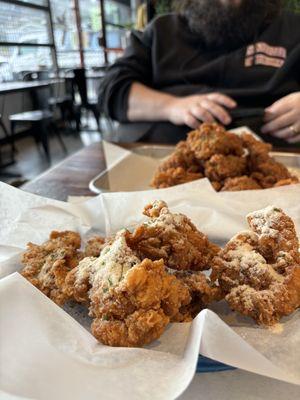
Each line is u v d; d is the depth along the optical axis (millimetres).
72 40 2611
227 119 498
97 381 145
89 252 232
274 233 208
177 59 669
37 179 416
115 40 3021
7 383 140
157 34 679
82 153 509
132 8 2969
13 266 233
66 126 2176
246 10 622
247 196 291
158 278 179
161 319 173
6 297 167
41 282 213
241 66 632
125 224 273
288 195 287
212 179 366
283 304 183
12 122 1543
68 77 2064
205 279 204
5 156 1575
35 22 2059
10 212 281
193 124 518
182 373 147
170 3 1003
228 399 168
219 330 155
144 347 173
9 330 159
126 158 446
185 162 384
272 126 510
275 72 621
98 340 174
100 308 179
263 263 199
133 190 403
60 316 170
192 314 198
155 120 623
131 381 145
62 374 147
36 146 1773
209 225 269
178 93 646
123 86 658
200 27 648
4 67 1838
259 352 160
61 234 249
